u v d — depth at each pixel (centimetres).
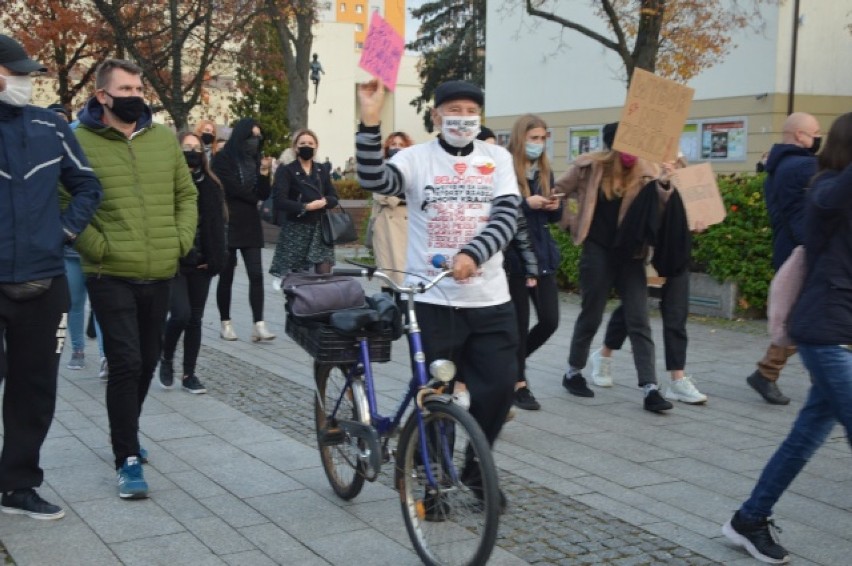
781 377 758
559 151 2800
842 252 373
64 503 472
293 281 460
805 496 487
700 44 1784
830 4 2261
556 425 620
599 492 491
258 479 512
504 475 518
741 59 2284
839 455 554
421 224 424
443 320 423
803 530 441
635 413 651
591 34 1747
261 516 457
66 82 2061
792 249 590
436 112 425
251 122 894
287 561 404
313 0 2080
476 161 420
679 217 643
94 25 1823
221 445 576
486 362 427
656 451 563
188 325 702
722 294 1027
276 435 598
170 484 504
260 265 924
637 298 658
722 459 548
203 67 1758
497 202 418
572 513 460
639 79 611
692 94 608
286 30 2103
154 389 723
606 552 412
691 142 2423
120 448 483
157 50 1820
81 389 719
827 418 392
